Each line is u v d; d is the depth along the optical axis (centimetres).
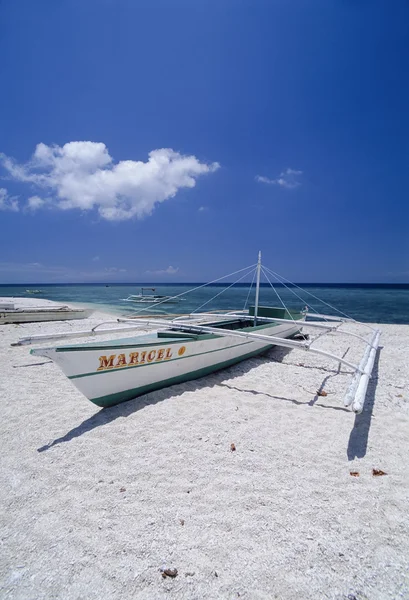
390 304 2934
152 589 178
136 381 417
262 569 190
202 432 348
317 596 175
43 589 178
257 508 240
